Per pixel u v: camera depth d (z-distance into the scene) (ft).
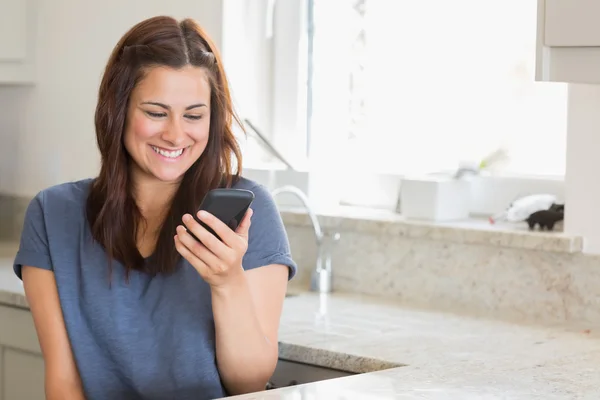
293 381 8.03
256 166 11.64
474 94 10.39
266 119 11.95
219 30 11.36
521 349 7.69
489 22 10.24
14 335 10.11
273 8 11.88
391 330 8.49
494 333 8.38
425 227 9.66
